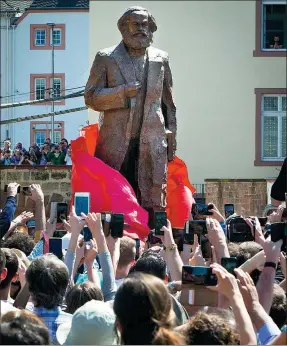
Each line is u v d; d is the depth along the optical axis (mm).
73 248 9859
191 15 33188
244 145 35562
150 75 19297
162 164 19438
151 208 19484
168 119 19859
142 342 6738
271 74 35156
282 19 34781
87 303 8047
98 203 18000
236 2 34094
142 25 19203
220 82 34875
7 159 35469
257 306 7730
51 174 29641
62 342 8492
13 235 11773
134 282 6793
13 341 6875
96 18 28719
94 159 18203
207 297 8211
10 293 10352
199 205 12094
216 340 7035
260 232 10664
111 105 19234
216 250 9320
